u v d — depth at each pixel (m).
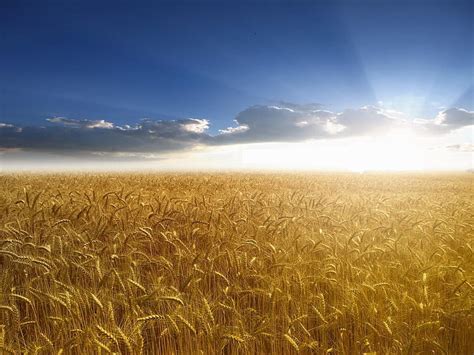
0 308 3.08
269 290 3.86
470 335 3.46
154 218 6.70
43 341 3.26
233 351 3.25
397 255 4.99
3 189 11.86
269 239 5.84
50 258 4.28
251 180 23.38
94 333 3.00
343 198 11.74
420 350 3.28
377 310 3.59
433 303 3.60
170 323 3.26
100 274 3.68
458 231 6.36
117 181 18.45
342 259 4.58
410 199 11.41
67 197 8.67
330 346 3.61
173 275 4.29
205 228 6.17
